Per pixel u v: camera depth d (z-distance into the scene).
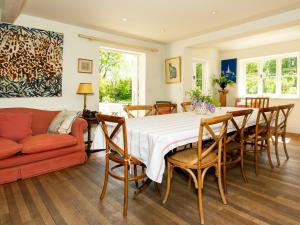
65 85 3.96
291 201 2.07
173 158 2.01
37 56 3.59
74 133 3.15
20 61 3.43
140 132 1.94
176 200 2.12
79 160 3.15
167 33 4.48
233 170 2.92
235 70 6.45
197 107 3.17
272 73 5.87
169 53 5.43
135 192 2.17
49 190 2.33
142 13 3.38
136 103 5.36
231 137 2.38
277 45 5.60
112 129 2.19
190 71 5.20
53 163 2.86
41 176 2.71
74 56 4.04
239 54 6.37
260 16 3.49
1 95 3.29
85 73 4.21
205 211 1.90
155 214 1.87
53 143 2.79
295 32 4.61
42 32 3.62
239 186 2.42
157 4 3.05
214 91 6.36
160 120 2.61
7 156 2.44
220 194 2.05
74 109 4.10
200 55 6.03
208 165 1.92
